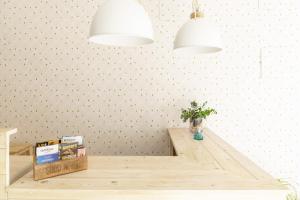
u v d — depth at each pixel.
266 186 1.56
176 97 3.93
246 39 3.90
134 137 3.97
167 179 1.68
